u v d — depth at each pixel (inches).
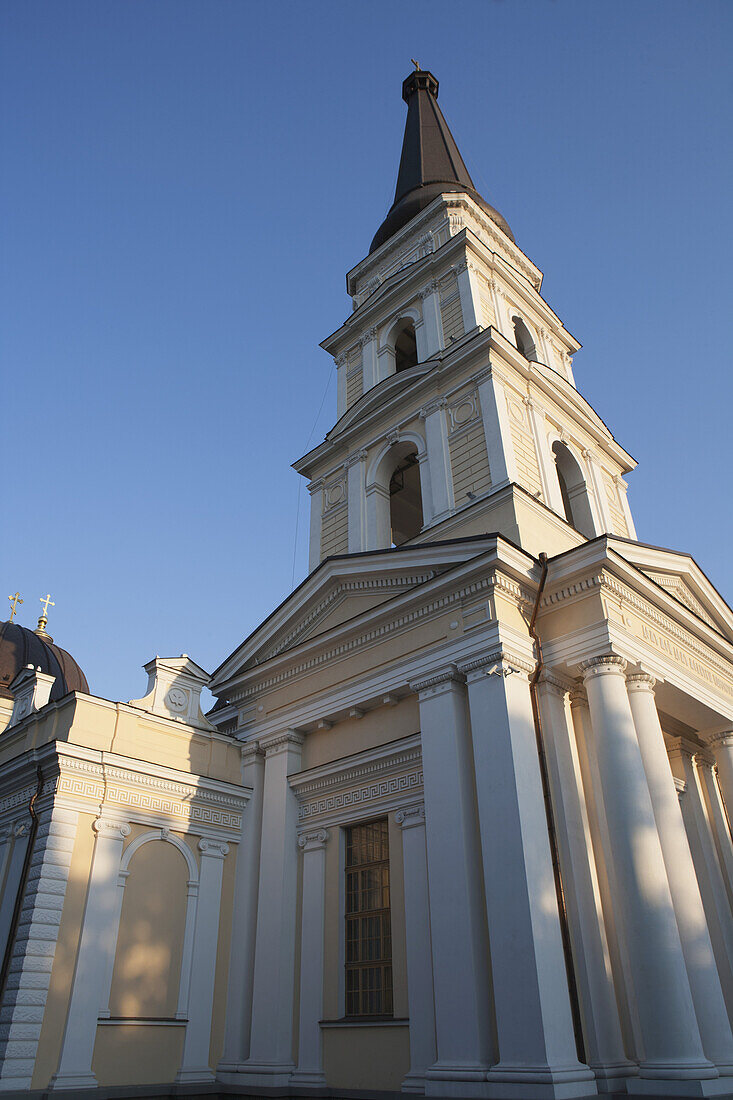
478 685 530.3
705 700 625.3
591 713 521.3
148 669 686.5
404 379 822.5
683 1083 403.9
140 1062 531.8
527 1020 422.9
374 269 1031.0
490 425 725.3
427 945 499.5
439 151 1122.7
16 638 1221.7
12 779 608.4
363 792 595.5
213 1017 583.5
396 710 601.3
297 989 573.3
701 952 478.3
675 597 641.6
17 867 562.3
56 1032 498.6
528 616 567.2
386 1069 498.3
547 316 964.0
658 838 479.8
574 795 517.3
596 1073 430.6
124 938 553.9
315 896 592.7
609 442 906.1
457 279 868.0
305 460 906.1
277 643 731.4
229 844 646.5
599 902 498.3
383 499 815.7
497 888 464.4
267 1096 527.2
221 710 749.3
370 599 655.8
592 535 802.2
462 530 675.4
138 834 590.2
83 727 598.9
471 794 510.6
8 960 515.8
